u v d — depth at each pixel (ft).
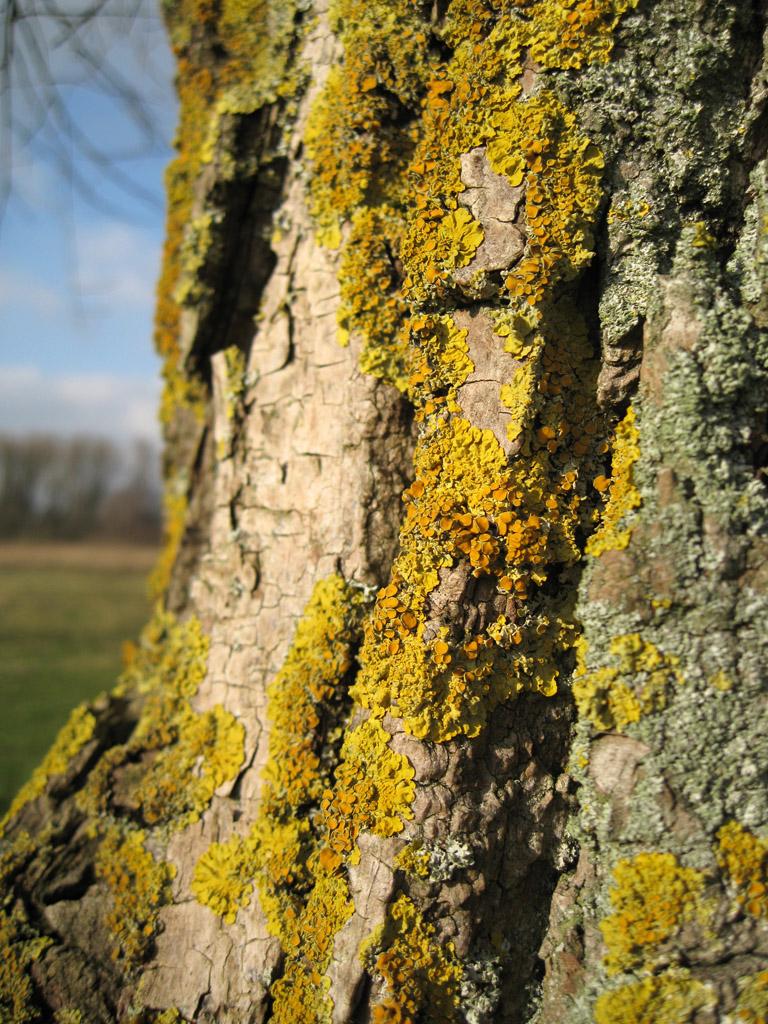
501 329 0.89
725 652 0.81
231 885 0.95
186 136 1.15
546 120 0.87
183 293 1.11
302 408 1.03
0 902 0.98
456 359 0.91
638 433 0.86
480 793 0.88
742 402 0.83
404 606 0.89
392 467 0.99
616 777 0.83
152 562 10.59
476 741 0.87
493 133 0.89
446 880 0.85
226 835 0.98
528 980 0.88
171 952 0.95
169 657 1.10
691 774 0.81
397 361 0.98
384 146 0.98
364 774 0.88
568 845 0.90
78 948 0.96
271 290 1.08
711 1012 0.79
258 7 1.07
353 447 0.99
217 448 1.11
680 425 0.83
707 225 0.88
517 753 0.89
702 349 0.83
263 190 1.07
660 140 0.87
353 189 0.99
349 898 0.87
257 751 0.99
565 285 0.90
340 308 0.99
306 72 1.03
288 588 1.01
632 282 0.88
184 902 0.97
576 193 0.87
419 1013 0.84
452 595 0.88
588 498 0.90
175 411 1.30
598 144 0.88
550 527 0.88
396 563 0.91
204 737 1.02
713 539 0.82
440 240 0.90
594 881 0.86
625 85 0.87
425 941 0.85
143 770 1.05
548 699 0.90
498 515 0.88
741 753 0.81
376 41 0.96
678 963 0.80
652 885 0.81
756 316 0.85
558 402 0.90
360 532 0.98
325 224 1.02
